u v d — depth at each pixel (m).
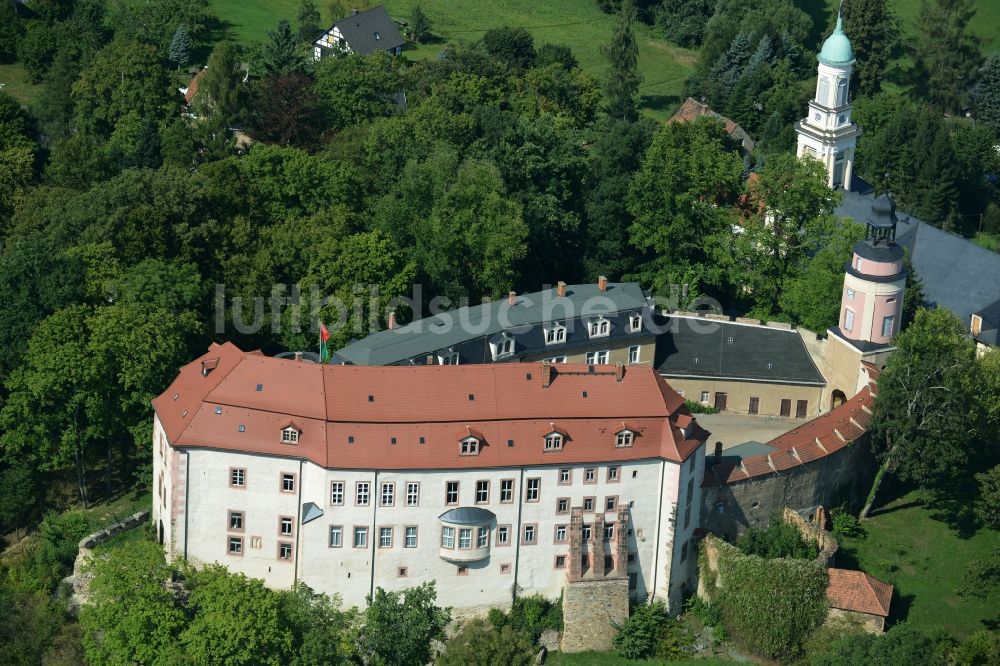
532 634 192.62
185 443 188.38
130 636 180.00
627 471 192.50
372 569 190.12
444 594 192.25
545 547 193.00
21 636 193.00
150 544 186.25
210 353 198.62
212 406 189.62
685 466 194.00
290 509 189.12
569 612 193.00
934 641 188.25
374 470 185.88
